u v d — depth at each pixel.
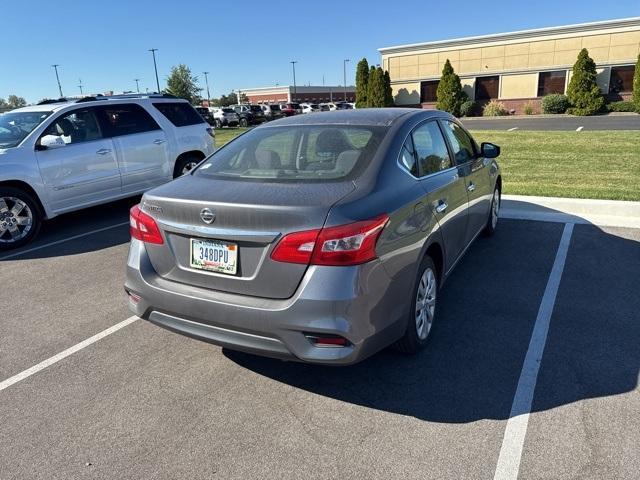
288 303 2.54
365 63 37.62
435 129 3.96
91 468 2.46
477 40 32.84
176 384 3.16
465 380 3.07
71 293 4.74
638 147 12.48
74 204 6.92
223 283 2.75
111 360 3.48
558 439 2.52
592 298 4.15
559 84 31.20
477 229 4.89
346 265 2.49
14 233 6.35
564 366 3.18
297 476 2.35
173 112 8.32
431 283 3.44
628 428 2.58
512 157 11.67
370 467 2.39
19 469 2.46
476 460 2.40
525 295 4.25
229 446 2.58
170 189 3.10
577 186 7.92
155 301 2.98
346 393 3.00
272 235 2.55
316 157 3.22
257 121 39.16
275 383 3.13
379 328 2.69
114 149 7.29
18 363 3.48
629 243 5.41
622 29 28.64
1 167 6.14
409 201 3.00
